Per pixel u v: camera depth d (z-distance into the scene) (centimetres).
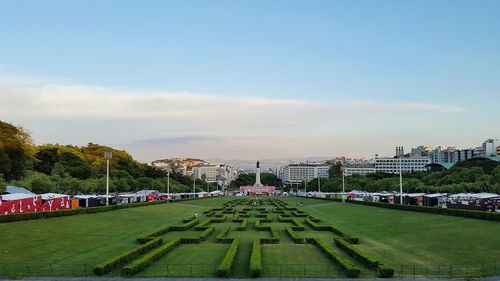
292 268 5609
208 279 5062
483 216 8725
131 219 11500
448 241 7225
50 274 5309
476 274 5234
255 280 5019
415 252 6725
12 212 9688
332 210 15862
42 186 15888
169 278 5103
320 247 6931
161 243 7512
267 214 13950
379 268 5234
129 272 5212
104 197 16012
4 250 6469
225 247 7169
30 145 17400
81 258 6253
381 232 9088
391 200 17388
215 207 18388
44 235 7669
